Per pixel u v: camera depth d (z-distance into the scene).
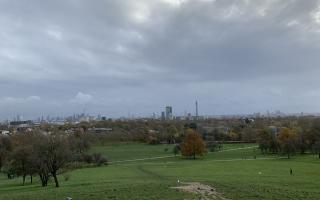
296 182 69.50
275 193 49.56
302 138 187.25
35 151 84.62
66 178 90.38
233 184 57.81
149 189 52.31
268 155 174.12
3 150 141.50
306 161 138.38
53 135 90.25
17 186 88.25
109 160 169.88
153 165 133.88
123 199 45.78
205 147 180.62
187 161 154.25
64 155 84.25
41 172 83.50
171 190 51.16
